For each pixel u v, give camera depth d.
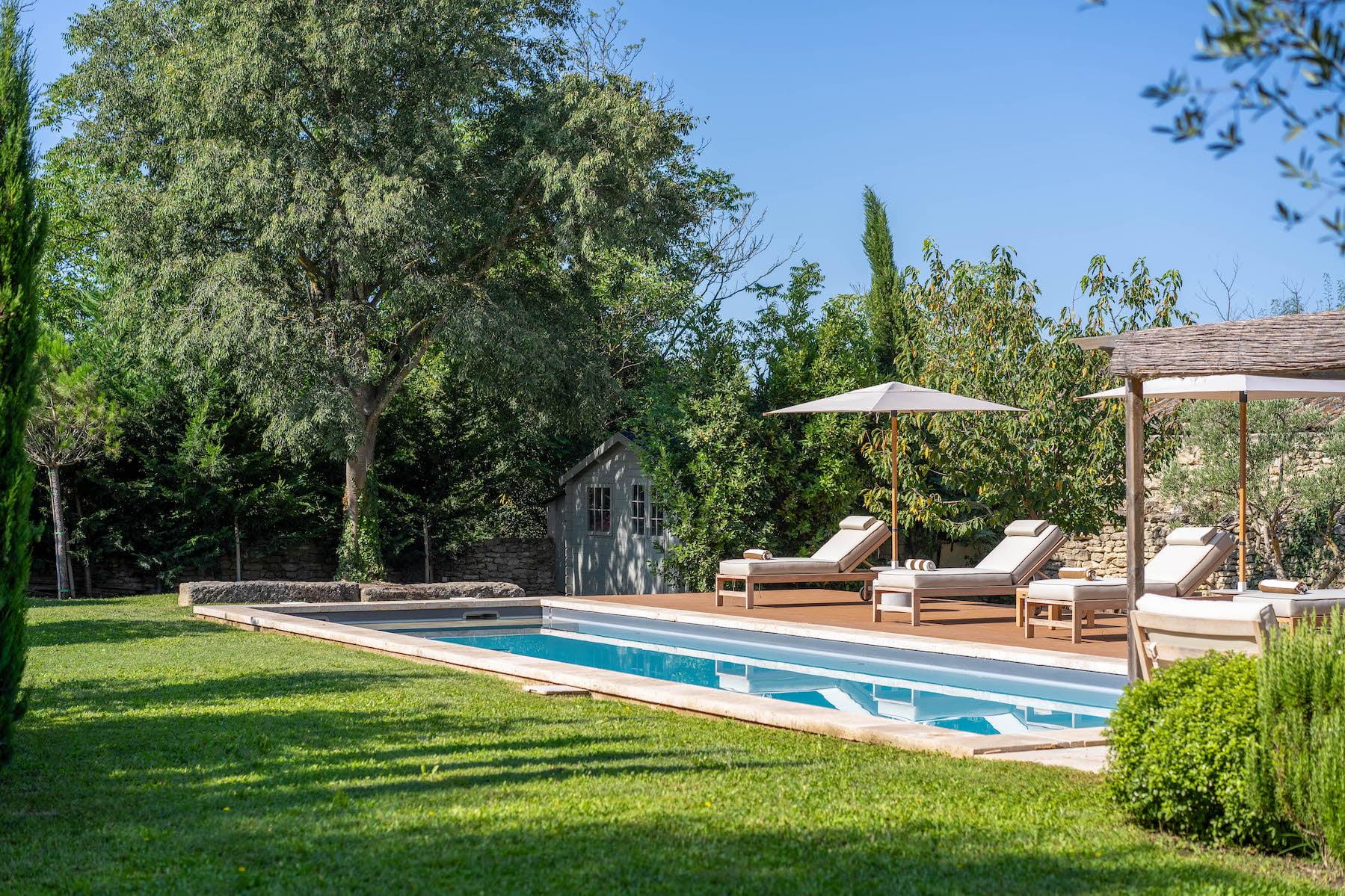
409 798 5.62
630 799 5.58
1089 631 12.69
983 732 8.72
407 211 19.08
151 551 22.95
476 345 20.44
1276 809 4.89
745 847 4.80
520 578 27.20
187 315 19.77
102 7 21.86
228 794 5.76
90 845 4.92
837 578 15.98
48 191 29.23
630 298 28.55
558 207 21.27
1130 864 4.67
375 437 22.89
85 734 7.45
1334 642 4.87
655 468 21.22
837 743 7.11
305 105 19.73
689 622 15.09
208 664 11.11
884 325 26.75
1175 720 5.27
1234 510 16.94
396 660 11.48
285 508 23.45
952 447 18.39
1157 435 18.05
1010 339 18.06
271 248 19.64
